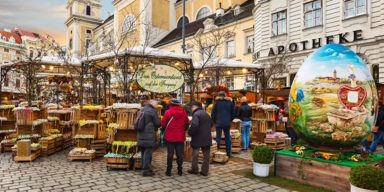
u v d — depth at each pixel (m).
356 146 4.96
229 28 25.19
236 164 6.54
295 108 4.82
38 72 13.06
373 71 14.23
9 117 8.20
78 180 5.06
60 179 5.11
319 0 16.66
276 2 18.91
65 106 11.90
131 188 4.63
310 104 4.56
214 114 7.14
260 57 19.97
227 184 4.90
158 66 7.74
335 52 4.62
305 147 5.17
